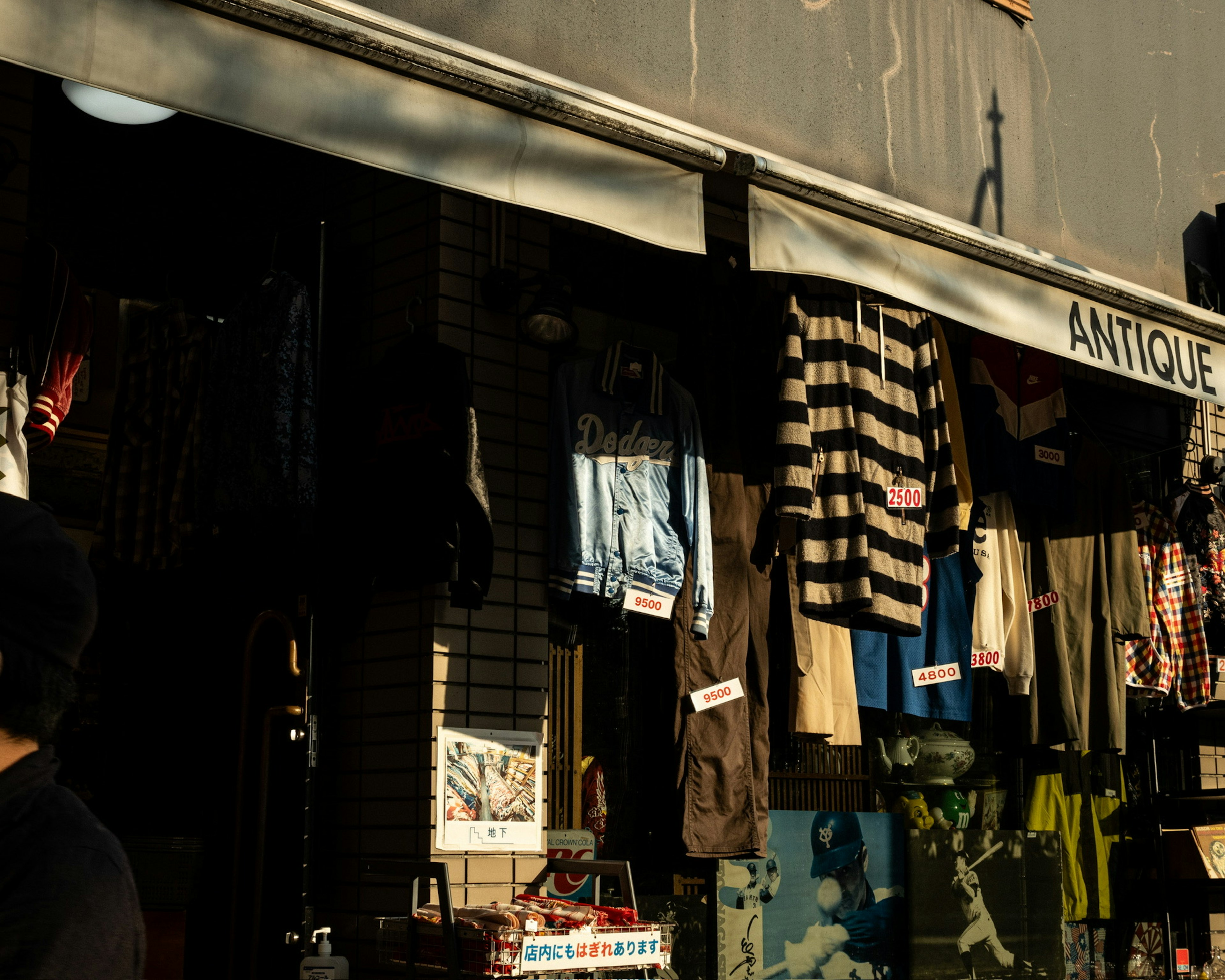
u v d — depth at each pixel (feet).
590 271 15.46
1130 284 15.93
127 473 14.46
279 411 12.91
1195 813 21.15
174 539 13.89
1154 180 18.79
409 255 14.02
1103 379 21.40
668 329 16.26
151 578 14.79
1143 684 19.54
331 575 13.29
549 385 14.43
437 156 9.44
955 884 17.74
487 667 13.41
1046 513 18.63
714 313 14.89
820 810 17.24
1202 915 20.80
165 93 8.01
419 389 12.81
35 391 10.78
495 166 9.82
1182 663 19.88
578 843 14.02
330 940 13.37
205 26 8.25
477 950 10.46
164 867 13.33
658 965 11.18
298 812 12.69
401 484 12.69
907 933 17.20
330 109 8.82
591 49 11.96
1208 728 21.97
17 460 10.43
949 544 15.40
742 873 15.53
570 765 14.42
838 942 16.47
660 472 13.99
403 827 12.98
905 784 18.42
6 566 4.09
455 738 13.00
